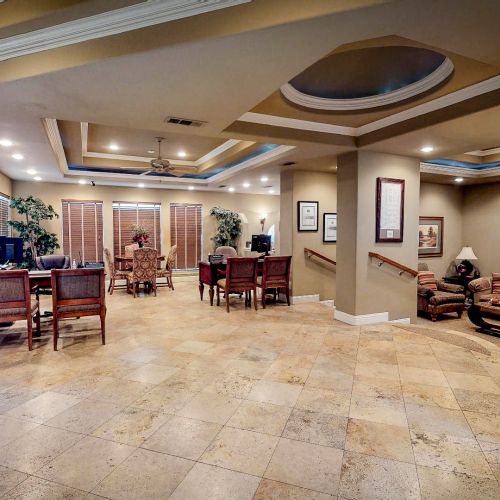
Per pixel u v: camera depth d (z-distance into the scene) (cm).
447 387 293
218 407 261
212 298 620
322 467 195
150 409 258
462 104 331
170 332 454
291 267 645
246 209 1075
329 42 203
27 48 239
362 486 181
